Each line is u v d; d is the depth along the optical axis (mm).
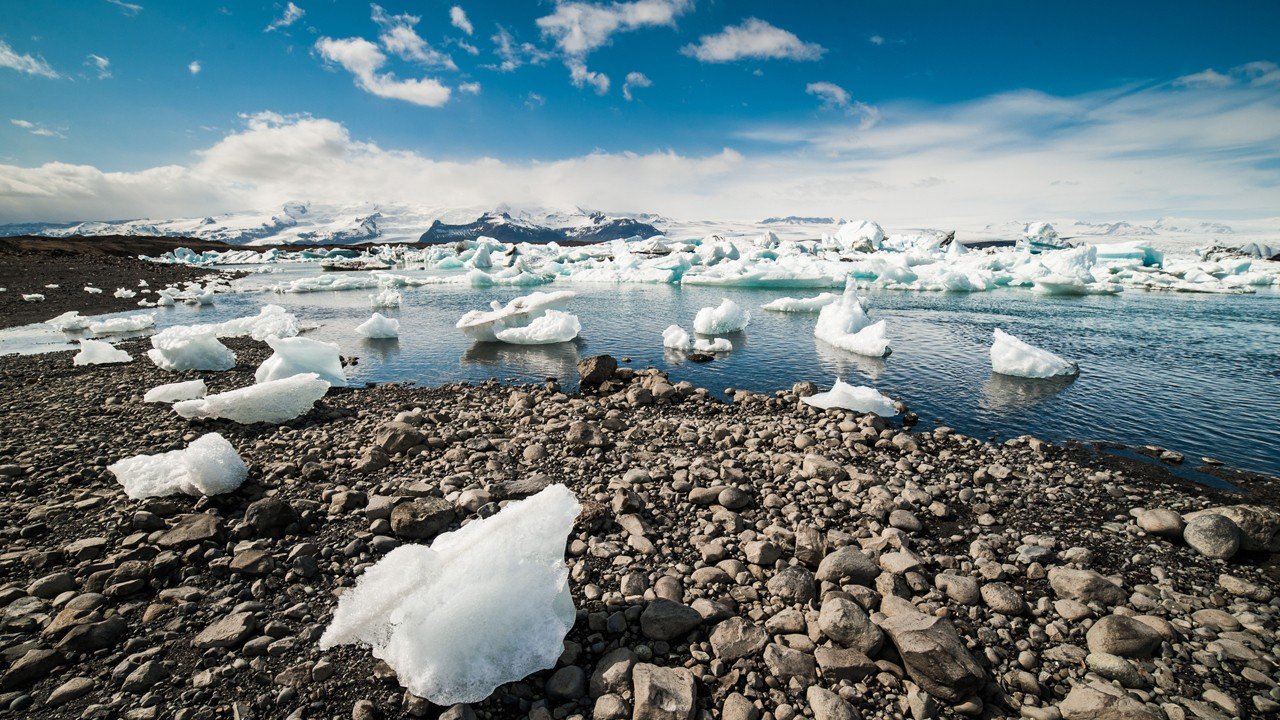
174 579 4766
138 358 15273
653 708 3426
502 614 3797
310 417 9914
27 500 6324
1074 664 4004
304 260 84000
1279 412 10406
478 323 17688
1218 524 5391
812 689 3645
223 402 9195
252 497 6367
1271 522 5422
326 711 3488
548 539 4406
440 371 14195
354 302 31734
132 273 46438
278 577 4855
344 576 4926
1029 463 8000
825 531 5918
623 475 7195
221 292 37656
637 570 5102
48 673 3723
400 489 6355
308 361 12156
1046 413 10414
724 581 4914
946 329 20328
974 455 8297
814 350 16453
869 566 4941
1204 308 26500
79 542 5148
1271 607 4578
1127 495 6910
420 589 3959
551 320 18031
